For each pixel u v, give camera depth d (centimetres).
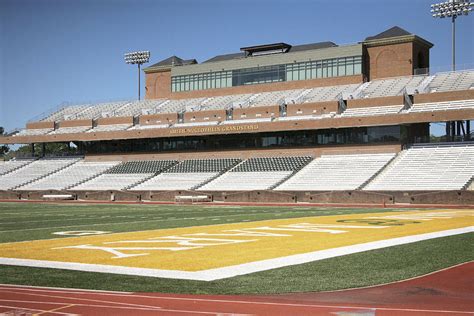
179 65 7694
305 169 5609
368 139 5625
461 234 2130
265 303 1038
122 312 963
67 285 1225
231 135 6438
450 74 5819
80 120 7531
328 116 5828
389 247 1797
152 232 2397
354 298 1079
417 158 5184
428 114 5150
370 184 4931
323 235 2183
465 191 4272
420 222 2688
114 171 6794
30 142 7594
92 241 2080
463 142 5241
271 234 2248
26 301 1055
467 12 6191
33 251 1808
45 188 6606
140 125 7088
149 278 1309
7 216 3497
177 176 6216
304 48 7162
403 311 962
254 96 6838
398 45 6253
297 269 1412
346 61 6444
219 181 5816
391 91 5766
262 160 6075
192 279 1292
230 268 1442
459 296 1091
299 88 6706
